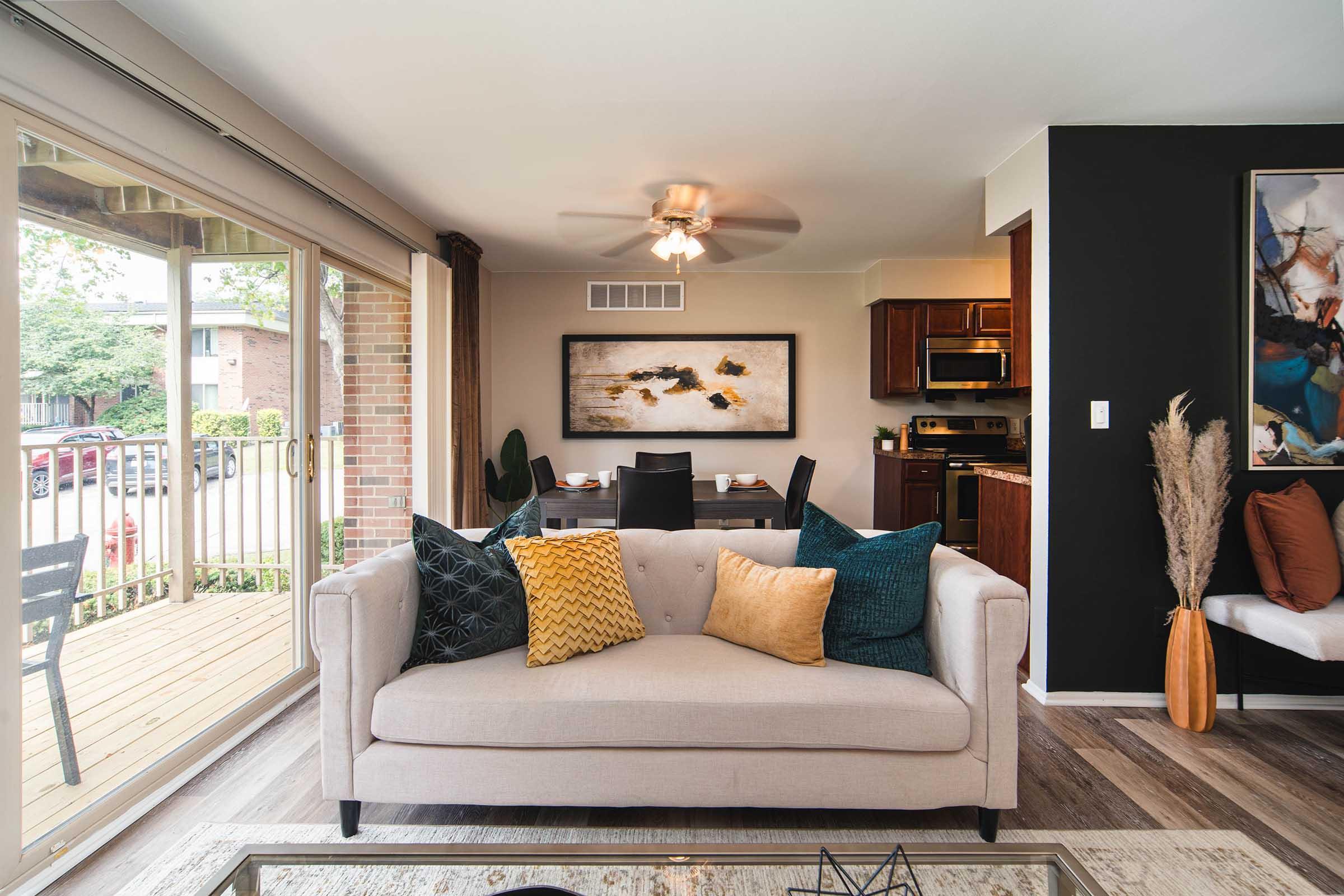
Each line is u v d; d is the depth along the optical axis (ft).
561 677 5.86
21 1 4.83
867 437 17.80
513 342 17.58
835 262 16.58
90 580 6.24
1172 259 8.52
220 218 7.61
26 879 4.96
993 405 17.85
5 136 4.93
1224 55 6.85
